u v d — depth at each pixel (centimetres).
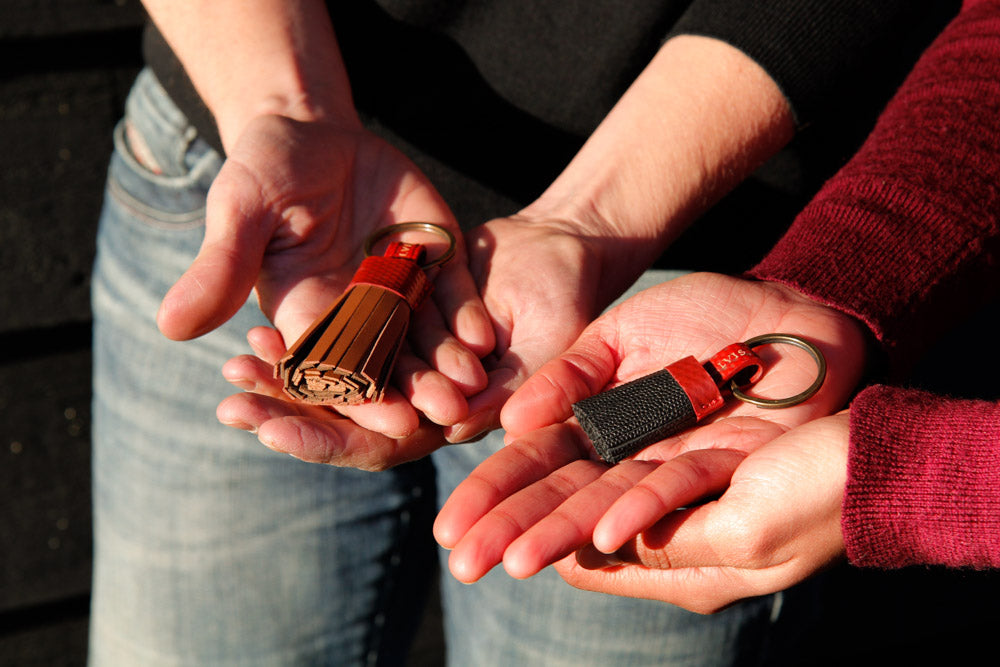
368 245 123
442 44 137
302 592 154
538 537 87
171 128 144
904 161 119
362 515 154
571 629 145
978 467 85
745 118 126
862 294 113
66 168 216
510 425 110
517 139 143
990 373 244
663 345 119
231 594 152
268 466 146
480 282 127
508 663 154
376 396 102
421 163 147
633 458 108
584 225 130
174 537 151
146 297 149
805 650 258
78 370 238
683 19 127
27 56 202
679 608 142
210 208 109
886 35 124
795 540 93
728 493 93
